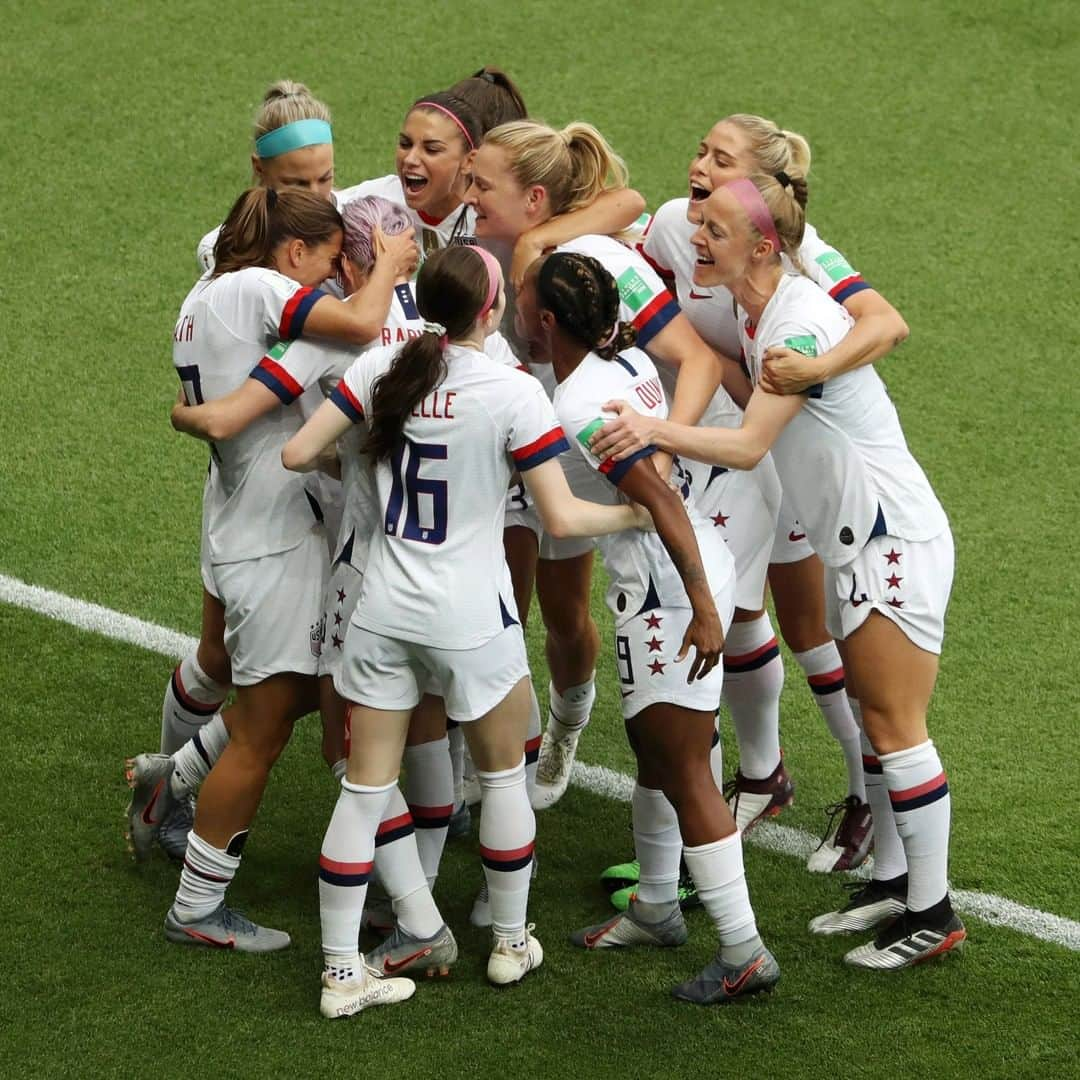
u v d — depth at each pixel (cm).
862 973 1652
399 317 1648
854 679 1672
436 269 1446
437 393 1466
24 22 3781
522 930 1620
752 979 1581
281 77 3616
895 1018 1589
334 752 1650
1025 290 3056
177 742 1852
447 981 1639
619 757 2059
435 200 1806
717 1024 1579
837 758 2056
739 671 1825
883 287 3056
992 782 1959
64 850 1812
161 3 3866
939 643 1605
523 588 1842
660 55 3756
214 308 1588
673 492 1470
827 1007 1605
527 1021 1580
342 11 3869
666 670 1532
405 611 1498
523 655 1546
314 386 1623
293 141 1784
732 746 2086
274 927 1722
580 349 1493
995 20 3897
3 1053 1523
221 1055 1527
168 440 2636
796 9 3938
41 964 1639
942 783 1606
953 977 1645
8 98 3525
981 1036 1564
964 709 2094
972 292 3045
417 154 1780
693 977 1647
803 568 1830
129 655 2167
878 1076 1512
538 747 1817
